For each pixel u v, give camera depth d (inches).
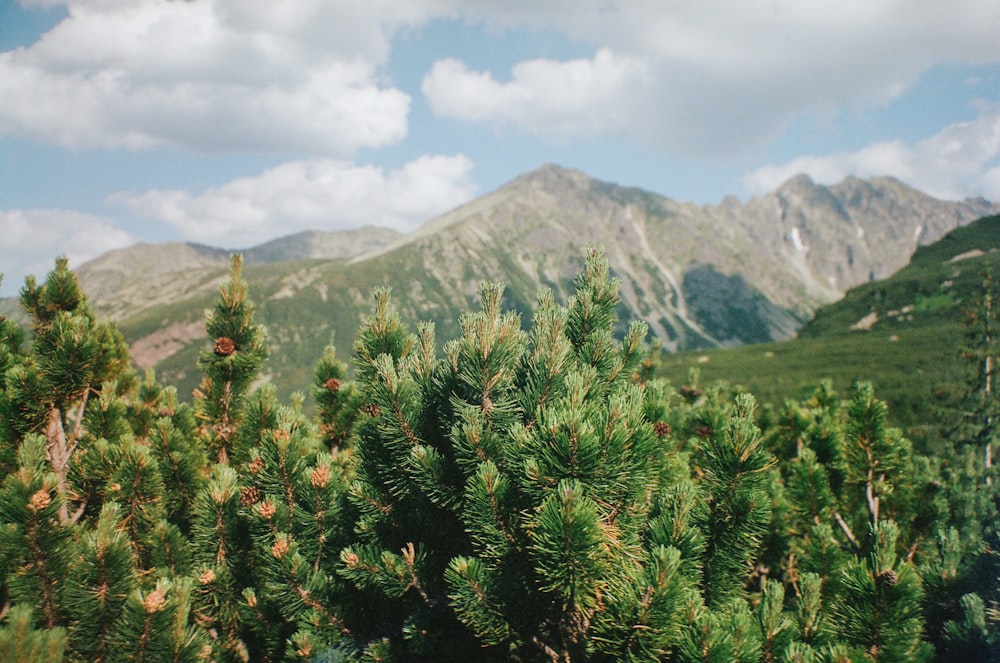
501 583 143.8
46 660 123.7
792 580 229.1
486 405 161.6
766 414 347.3
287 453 198.8
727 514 154.6
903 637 141.1
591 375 163.6
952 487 273.9
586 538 124.2
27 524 152.1
